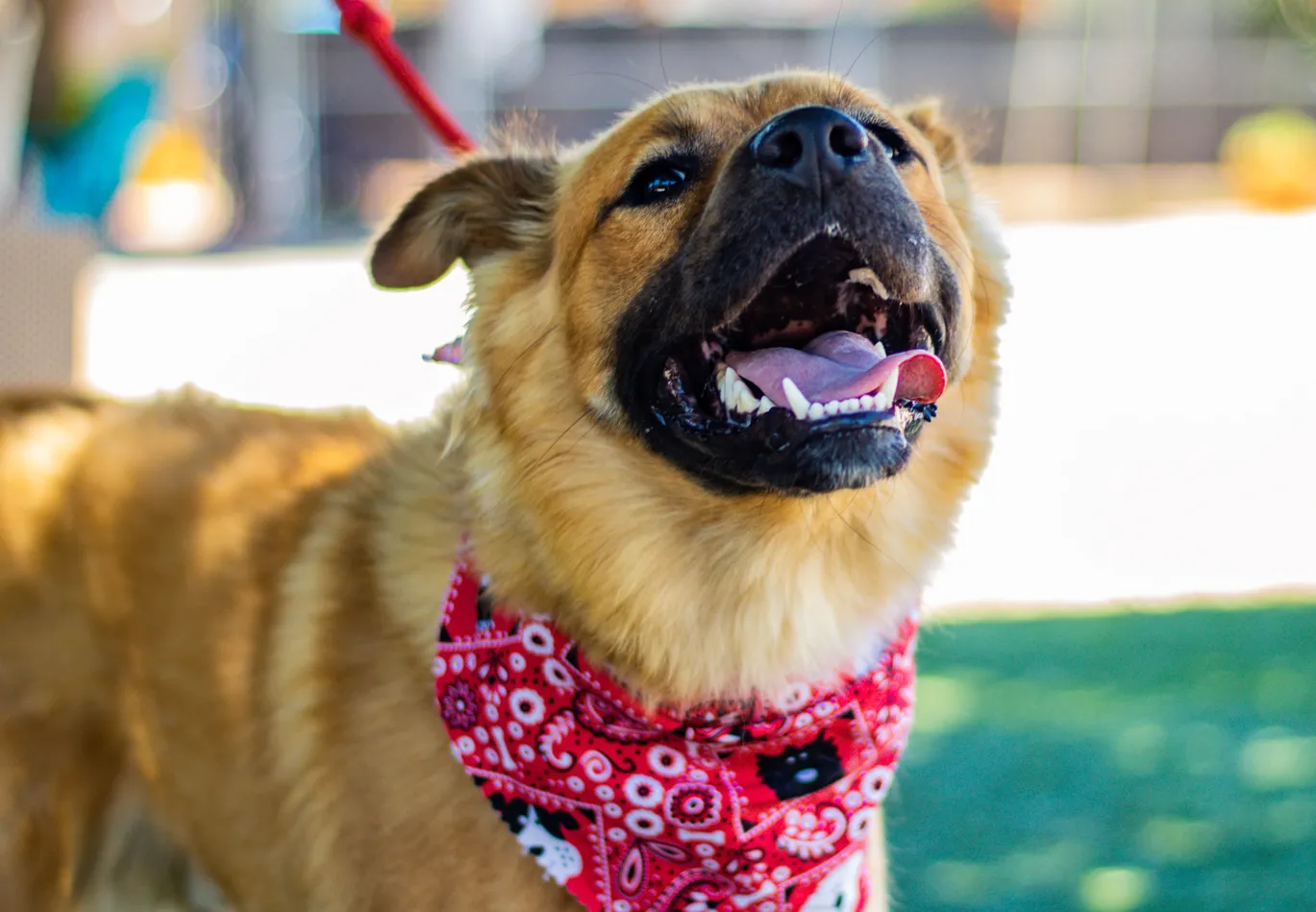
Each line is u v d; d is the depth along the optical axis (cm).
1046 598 135
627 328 68
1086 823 92
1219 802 94
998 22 527
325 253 394
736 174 64
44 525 76
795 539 67
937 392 65
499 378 70
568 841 67
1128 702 107
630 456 68
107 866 78
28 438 78
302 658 71
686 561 68
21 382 100
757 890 68
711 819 67
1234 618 127
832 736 68
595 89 491
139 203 439
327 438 78
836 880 69
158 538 75
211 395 83
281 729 71
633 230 68
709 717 67
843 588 69
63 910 76
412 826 68
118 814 77
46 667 75
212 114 468
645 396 67
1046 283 342
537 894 67
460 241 75
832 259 67
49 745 75
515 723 67
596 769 67
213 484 76
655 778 67
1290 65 528
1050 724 104
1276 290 325
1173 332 285
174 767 75
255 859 73
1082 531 160
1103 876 87
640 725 67
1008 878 87
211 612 74
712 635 68
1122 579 141
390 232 73
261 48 447
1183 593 135
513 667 67
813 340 67
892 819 92
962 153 76
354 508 73
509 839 67
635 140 68
